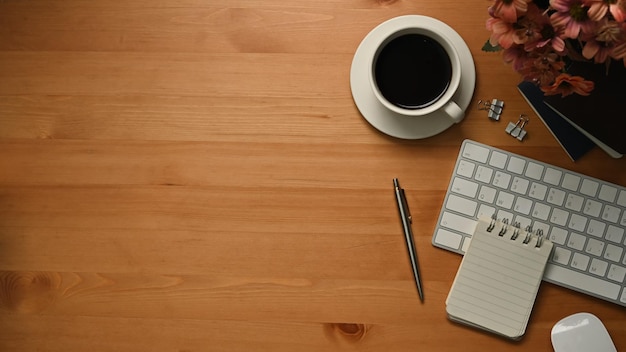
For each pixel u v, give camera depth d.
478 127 0.90
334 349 0.90
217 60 0.92
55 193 0.93
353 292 0.91
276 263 0.91
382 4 0.91
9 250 0.93
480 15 0.90
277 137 0.92
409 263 0.90
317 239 0.91
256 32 0.92
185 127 0.92
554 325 0.89
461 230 0.89
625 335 0.89
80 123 0.93
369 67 0.84
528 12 0.69
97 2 0.93
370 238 0.91
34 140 0.93
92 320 0.92
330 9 0.91
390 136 0.91
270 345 0.91
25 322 0.92
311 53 0.91
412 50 0.85
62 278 0.93
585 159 0.89
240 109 0.92
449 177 0.90
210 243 0.92
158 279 0.92
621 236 0.88
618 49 0.65
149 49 0.93
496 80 0.90
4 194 0.94
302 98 0.91
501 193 0.89
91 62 0.93
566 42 0.74
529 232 0.88
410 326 0.90
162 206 0.92
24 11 0.94
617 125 0.80
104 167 0.93
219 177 0.92
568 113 0.84
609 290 0.88
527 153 0.90
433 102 0.85
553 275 0.88
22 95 0.94
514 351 0.89
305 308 0.91
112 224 0.93
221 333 0.91
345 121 0.91
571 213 0.88
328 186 0.91
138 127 0.93
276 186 0.91
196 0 0.92
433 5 0.91
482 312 0.88
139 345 0.92
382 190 0.91
